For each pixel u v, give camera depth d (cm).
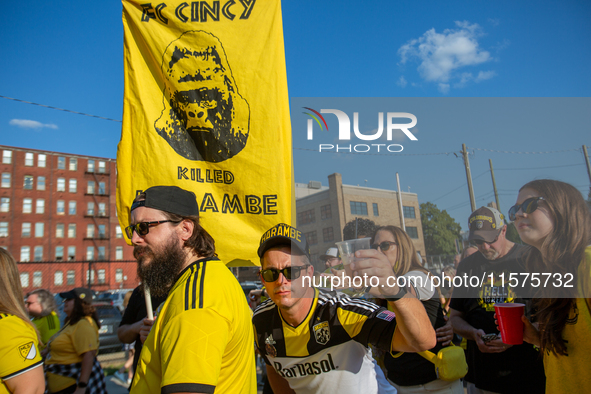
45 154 4575
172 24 244
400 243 110
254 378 142
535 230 110
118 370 652
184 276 126
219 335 110
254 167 229
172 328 108
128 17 250
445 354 192
